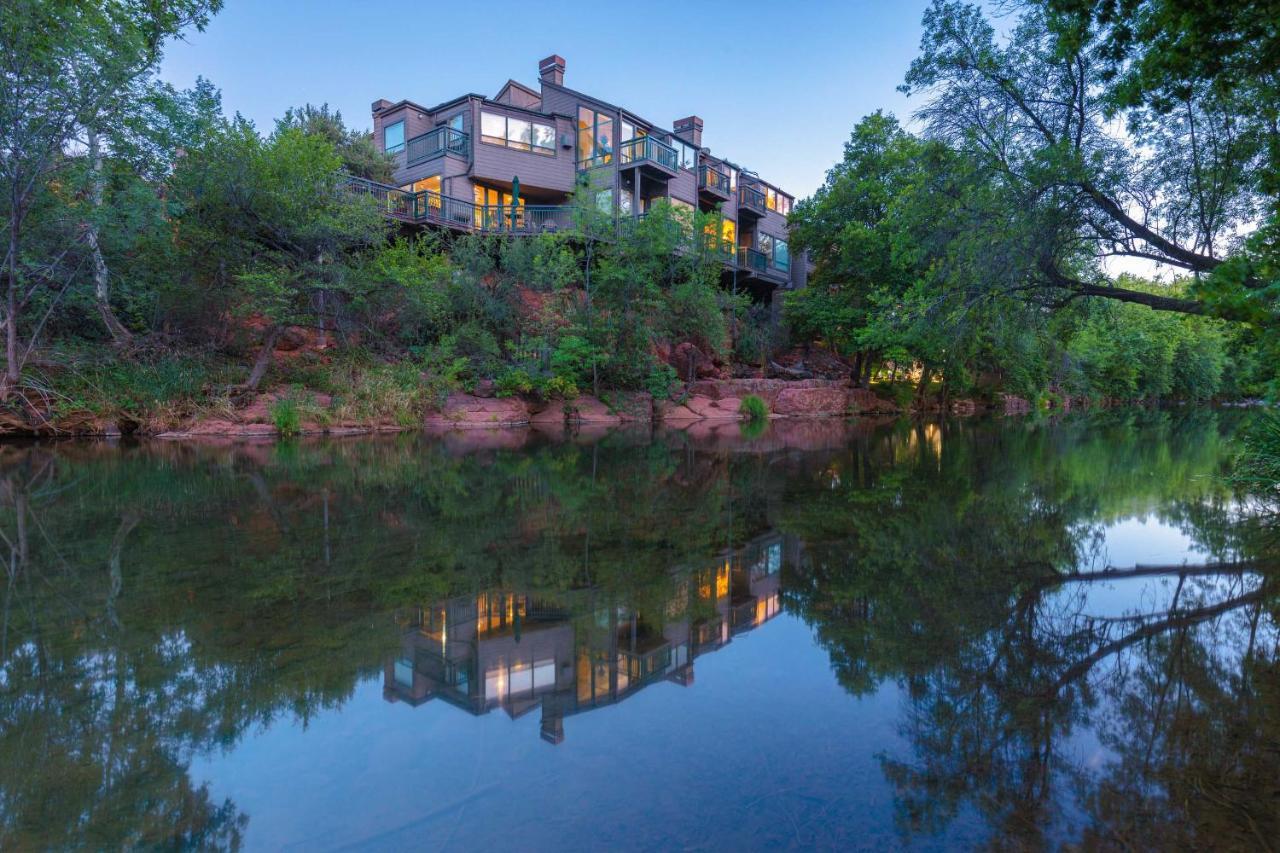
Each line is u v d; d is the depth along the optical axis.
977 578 4.31
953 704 2.53
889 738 2.26
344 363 17.88
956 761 2.11
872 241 23.31
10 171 12.08
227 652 3.02
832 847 1.68
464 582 4.17
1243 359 8.98
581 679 2.75
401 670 2.84
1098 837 1.72
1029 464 10.66
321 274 15.88
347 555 4.82
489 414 18.95
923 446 13.88
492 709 2.48
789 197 38.00
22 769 2.04
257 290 14.73
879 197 23.39
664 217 22.56
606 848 1.67
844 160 26.59
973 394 33.56
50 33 11.88
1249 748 2.18
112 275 14.75
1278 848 1.67
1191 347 43.16
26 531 5.58
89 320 15.37
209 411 14.67
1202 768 2.05
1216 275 3.26
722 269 26.36
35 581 4.13
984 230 9.21
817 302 27.78
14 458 10.57
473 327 20.14
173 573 4.31
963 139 9.47
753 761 2.12
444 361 19.52
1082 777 2.01
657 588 4.07
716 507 6.84
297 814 1.83
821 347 33.81
